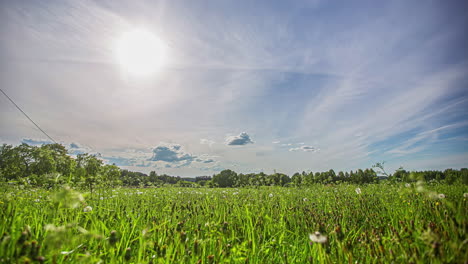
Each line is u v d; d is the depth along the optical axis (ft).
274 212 15.96
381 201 19.31
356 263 7.79
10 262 6.09
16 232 7.86
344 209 16.51
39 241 8.85
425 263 6.76
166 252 7.93
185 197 28.55
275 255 9.64
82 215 12.42
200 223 12.71
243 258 8.38
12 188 25.04
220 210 17.04
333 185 45.93
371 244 8.29
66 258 7.70
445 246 7.22
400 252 8.06
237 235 11.48
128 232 10.80
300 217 14.55
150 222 12.38
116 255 8.18
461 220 7.27
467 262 5.59
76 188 22.77
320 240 6.55
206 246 9.89
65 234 6.24
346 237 9.80
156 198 26.61
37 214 12.84
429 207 12.58
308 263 9.05
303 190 37.29
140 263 7.29
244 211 15.67
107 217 14.03
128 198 25.50
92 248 9.54
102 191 29.81
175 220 13.25
